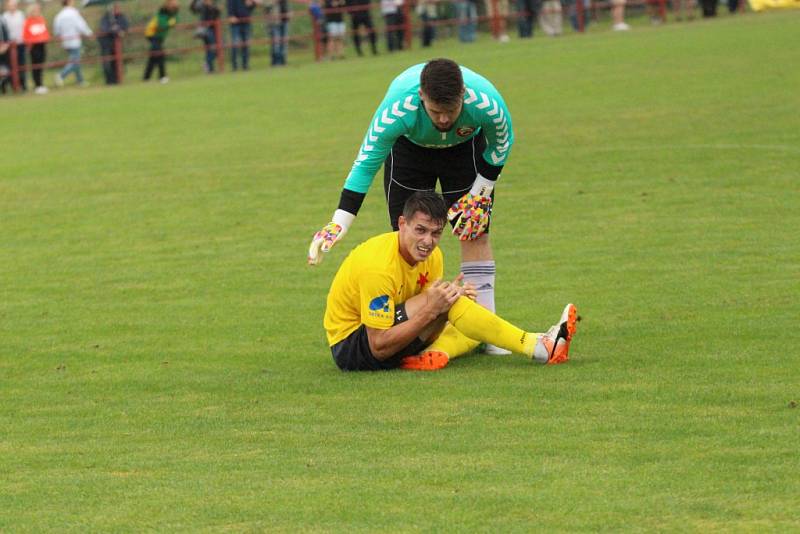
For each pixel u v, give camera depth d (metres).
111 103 77.12
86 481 15.24
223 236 34.12
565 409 17.36
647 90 60.28
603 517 13.21
